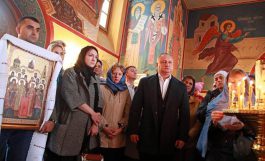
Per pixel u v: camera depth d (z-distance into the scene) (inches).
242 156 100.7
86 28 277.0
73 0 253.3
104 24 353.1
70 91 105.7
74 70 111.9
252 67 395.2
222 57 419.8
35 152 92.1
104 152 130.3
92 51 117.0
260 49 398.9
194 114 145.9
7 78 79.3
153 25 357.4
